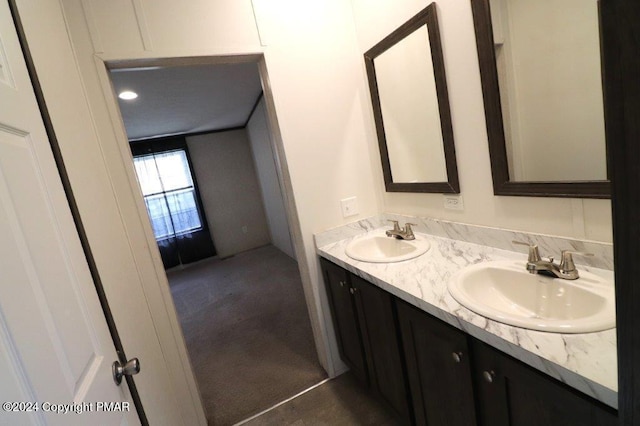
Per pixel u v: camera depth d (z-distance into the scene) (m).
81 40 1.36
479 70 1.23
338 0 1.85
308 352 2.31
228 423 1.77
